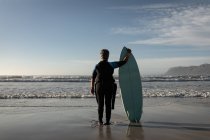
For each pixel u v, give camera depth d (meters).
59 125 6.11
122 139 4.74
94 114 7.71
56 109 8.79
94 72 6.06
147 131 5.38
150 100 11.55
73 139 4.79
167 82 32.12
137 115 6.50
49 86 23.83
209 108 8.86
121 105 9.85
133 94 6.62
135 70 6.80
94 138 4.84
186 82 31.97
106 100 6.05
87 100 11.84
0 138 4.93
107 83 5.95
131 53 6.83
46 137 4.97
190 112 8.00
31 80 37.25
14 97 12.96
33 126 6.00
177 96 13.23
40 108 9.05
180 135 5.00
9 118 7.07
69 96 13.10
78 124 6.20
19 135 5.15
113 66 6.00
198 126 5.88
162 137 4.85
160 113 7.82
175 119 6.82
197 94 13.76
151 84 26.89
